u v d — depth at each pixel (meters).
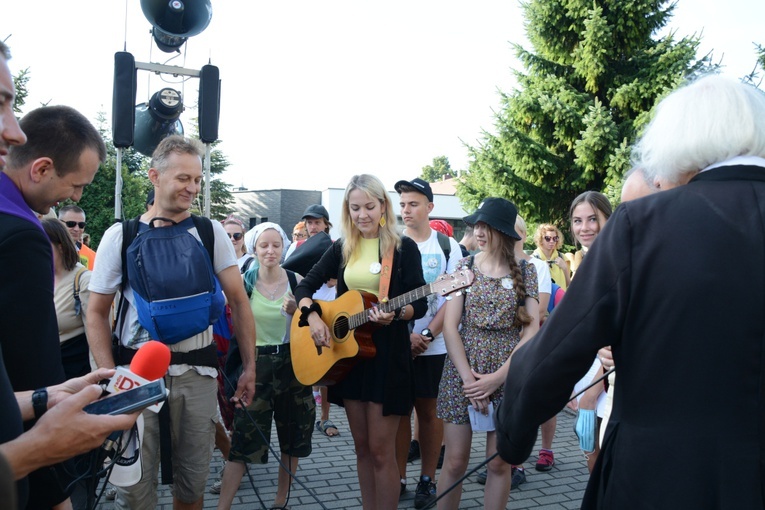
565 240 16.98
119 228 2.61
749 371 1.16
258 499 3.98
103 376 1.56
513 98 16.53
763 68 15.54
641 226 1.29
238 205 40.44
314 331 3.15
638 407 1.25
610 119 15.08
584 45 16.08
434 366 3.95
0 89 1.21
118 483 2.23
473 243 5.81
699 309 1.18
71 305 2.93
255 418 3.61
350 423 3.18
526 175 16.61
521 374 1.41
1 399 1.15
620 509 1.25
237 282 2.80
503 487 2.93
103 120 31.84
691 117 1.33
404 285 3.18
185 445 2.60
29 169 1.85
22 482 1.21
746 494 1.13
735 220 1.21
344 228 3.35
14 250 1.56
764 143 1.28
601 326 1.29
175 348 2.54
